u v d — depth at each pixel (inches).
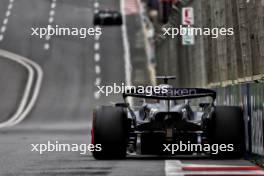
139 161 2154.3
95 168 1946.4
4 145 3144.7
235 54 3353.8
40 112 6983.3
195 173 1790.1
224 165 1998.0
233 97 2566.4
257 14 2650.1
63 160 2247.8
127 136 2224.4
